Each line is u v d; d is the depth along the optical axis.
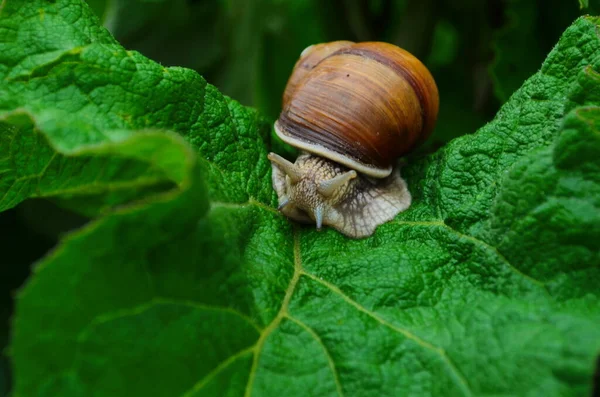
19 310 0.18
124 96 0.21
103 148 0.18
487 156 0.22
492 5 0.28
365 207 0.24
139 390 0.18
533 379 0.18
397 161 0.25
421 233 0.22
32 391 0.18
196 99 0.22
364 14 0.29
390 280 0.21
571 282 0.19
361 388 0.19
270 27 0.30
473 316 0.20
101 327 0.18
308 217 0.24
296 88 0.25
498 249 0.20
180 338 0.19
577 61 0.21
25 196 0.21
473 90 0.29
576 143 0.20
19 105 0.20
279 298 0.21
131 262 0.18
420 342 0.20
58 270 0.18
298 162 0.24
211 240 0.19
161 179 0.19
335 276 0.21
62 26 0.21
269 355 0.19
